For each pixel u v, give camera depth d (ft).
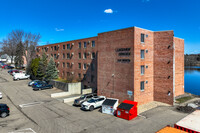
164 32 82.43
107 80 89.81
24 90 115.34
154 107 76.28
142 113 67.67
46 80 138.31
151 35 85.10
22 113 68.18
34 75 156.25
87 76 119.34
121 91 81.87
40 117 63.41
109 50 88.28
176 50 96.17
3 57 409.28
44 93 108.17
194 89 160.97
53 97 98.99
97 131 50.52
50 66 135.95
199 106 77.87
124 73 80.07
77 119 61.26
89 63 116.98
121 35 81.35
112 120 59.93
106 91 90.58
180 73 101.09
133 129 51.70
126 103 64.95
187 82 208.95
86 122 58.13
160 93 84.38
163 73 82.99
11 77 169.27
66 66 145.18
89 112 70.08
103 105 68.95
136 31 75.87
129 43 77.36
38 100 90.58
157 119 60.54
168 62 81.05
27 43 219.61
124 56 79.92
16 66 241.96
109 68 88.38
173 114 66.33
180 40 99.71
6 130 51.16
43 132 49.88
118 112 63.00
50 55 169.89
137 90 77.30
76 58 131.34
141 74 79.66
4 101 86.69
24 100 89.86
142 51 80.48
